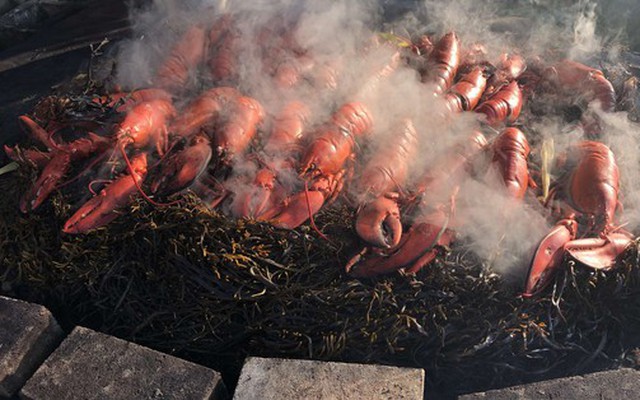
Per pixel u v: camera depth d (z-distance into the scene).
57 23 1.57
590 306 0.89
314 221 0.94
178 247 0.89
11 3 1.62
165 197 0.94
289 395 0.78
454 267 0.90
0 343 0.85
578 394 0.78
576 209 0.94
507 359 0.88
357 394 0.78
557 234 0.88
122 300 0.90
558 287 0.89
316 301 0.87
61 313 0.94
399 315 0.86
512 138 1.00
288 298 0.87
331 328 0.87
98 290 0.92
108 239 0.92
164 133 1.02
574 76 1.18
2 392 0.84
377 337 0.86
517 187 0.95
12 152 1.03
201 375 0.80
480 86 1.17
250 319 0.88
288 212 0.91
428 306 0.87
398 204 0.94
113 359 0.82
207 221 0.90
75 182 0.98
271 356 0.87
